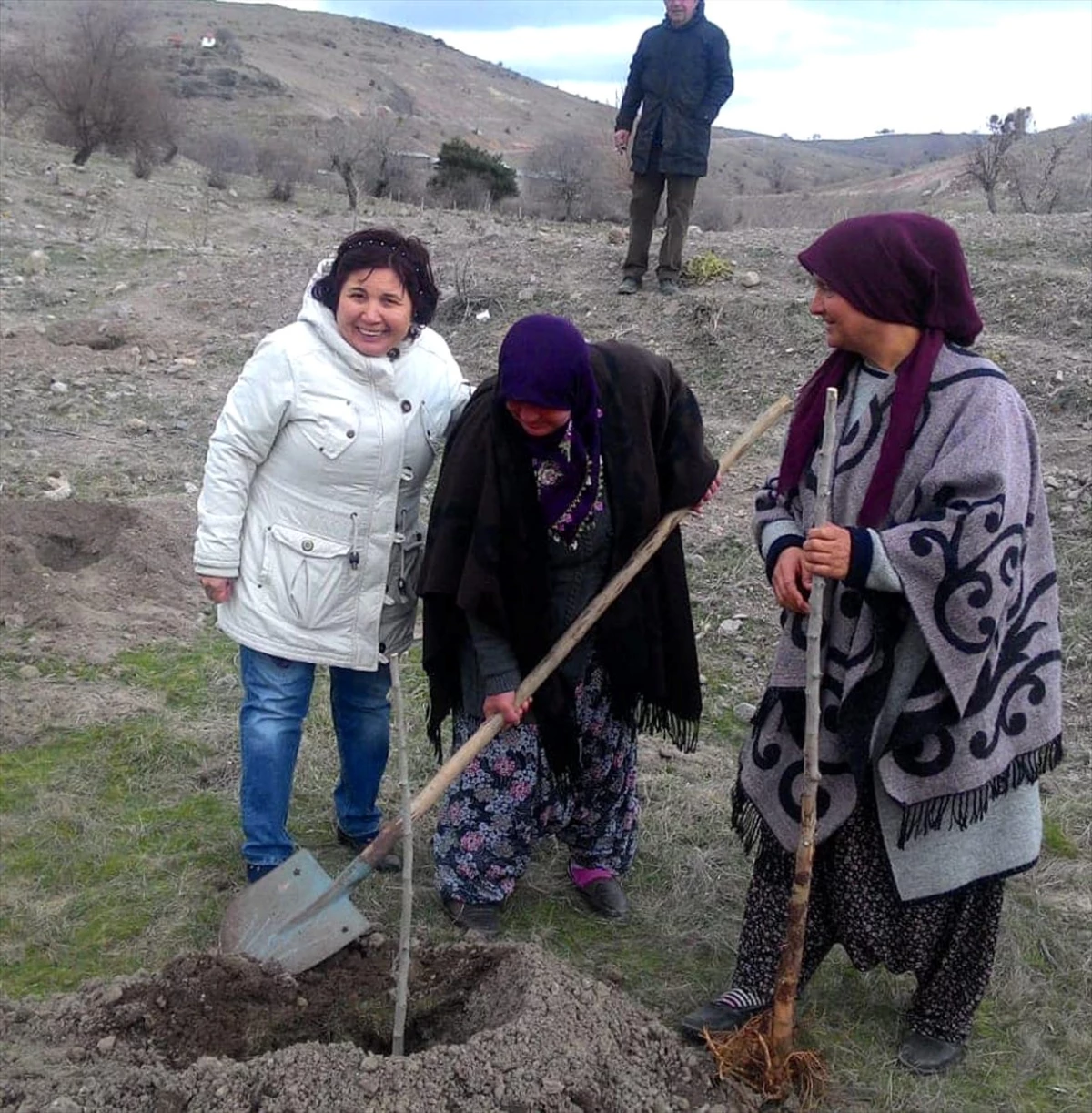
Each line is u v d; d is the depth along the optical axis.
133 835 4.17
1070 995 3.50
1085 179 24.34
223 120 57.34
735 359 8.76
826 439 2.71
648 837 4.16
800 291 9.66
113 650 5.43
